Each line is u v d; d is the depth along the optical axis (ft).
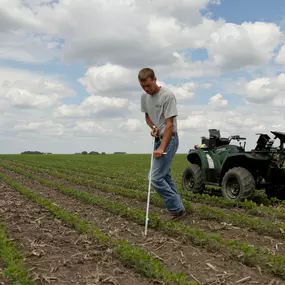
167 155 22.54
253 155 31.40
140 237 20.61
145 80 21.56
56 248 18.40
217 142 37.63
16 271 14.23
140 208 30.22
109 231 21.42
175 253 17.70
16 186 41.27
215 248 18.12
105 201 30.35
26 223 24.08
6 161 117.29
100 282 14.19
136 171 77.56
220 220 24.91
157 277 14.42
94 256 17.01
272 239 20.80
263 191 41.32
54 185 44.88
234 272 15.44
